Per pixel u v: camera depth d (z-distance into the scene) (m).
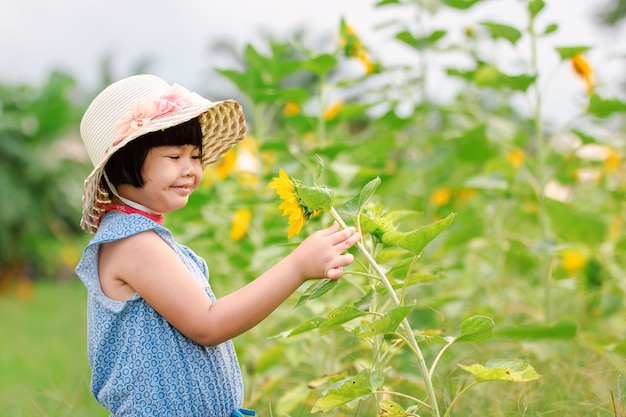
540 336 2.93
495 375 1.86
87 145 2.14
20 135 10.77
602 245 3.37
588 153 4.58
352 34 3.72
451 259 4.57
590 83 3.68
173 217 4.17
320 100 3.81
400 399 2.75
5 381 4.46
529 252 4.32
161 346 1.98
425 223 4.57
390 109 4.27
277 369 3.29
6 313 8.27
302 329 2.05
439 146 4.19
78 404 3.18
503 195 4.25
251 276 3.36
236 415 2.08
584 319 4.12
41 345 5.76
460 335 1.93
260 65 3.88
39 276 12.59
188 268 2.11
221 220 4.01
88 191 2.03
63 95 11.30
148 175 2.02
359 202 1.95
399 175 4.28
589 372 2.88
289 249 3.31
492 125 4.14
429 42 4.29
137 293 2.00
